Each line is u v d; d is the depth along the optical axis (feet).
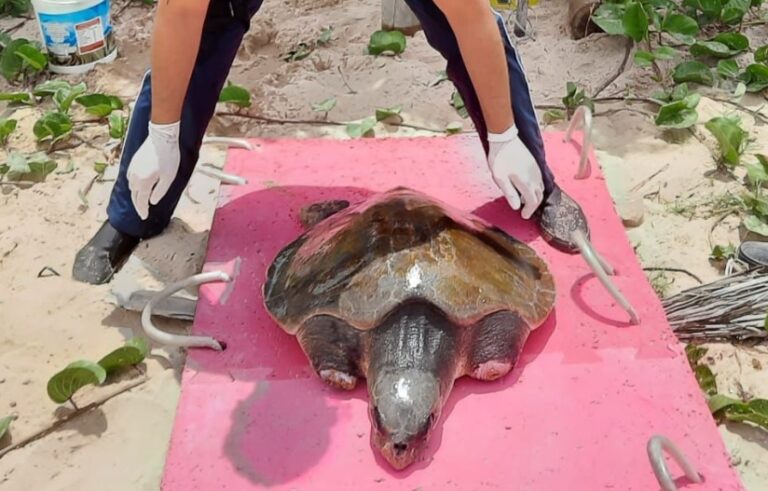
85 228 6.68
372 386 4.74
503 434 4.83
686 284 6.09
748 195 6.71
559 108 7.84
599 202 6.44
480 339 5.03
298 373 5.24
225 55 5.66
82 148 7.52
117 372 5.52
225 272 5.91
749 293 5.74
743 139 7.29
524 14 8.67
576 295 5.67
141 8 9.59
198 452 4.81
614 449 4.76
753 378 5.42
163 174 5.55
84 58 8.52
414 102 7.91
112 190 6.47
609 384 5.10
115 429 5.20
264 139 7.14
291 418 4.97
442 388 4.78
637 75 8.24
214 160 7.28
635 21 8.23
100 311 5.95
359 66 8.41
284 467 4.72
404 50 8.59
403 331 4.83
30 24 9.43
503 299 5.04
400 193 5.60
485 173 6.73
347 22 9.20
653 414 4.94
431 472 4.65
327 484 4.62
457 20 5.14
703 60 8.48
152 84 5.35
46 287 6.14
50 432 5.21
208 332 5.49
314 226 5.88
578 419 4.91
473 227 5.43
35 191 7.04
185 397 5.10
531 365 5.22
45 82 8.34
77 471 4.99
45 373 5.55
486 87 5.43
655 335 5.38
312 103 7.95
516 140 5.72
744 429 5.11
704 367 5.41
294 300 5.21
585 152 6.55
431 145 7.04
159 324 5.82
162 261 6.21
